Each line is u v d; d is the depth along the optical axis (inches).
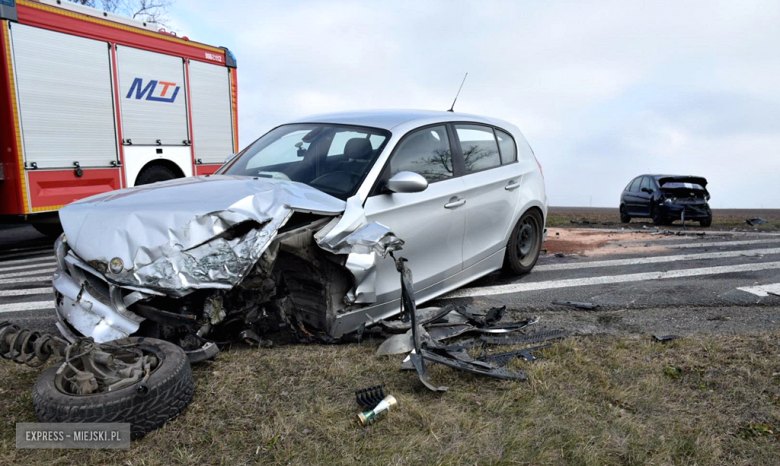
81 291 116.8
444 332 144.9
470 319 154.2
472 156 194.4
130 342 108.7
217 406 104.8
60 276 123.4
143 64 369.1
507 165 213.8
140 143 369.4
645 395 110.1
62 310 118.6
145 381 95.2
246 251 115.3
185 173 410.0
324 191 147.0
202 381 114.0
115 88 350.0
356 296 137.2
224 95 445.4
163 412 97.1
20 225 503.2
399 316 156.9
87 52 331.6
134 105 363.9
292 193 130.9
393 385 115.3
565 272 240.1
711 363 125.6
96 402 90.9
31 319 177.6
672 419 101.3
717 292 200.1
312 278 135.9
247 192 125.0
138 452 90.9
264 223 119.6
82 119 331.0
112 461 88.8
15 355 101.0
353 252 128.2
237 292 127.7
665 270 243.0
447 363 117.5
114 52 348.2
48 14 308.7
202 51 419.8
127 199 127.3
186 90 406.0
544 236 239.1
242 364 122.6
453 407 105.6
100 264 112.6
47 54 308.8
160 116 385.4
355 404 106.9
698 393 111.6
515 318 170.7
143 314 115.8
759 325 160.7
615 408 105.0
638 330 157.4
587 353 133.0
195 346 121.3
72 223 121.1
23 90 297.4
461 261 183.5
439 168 176.2
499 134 217.2
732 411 104.3
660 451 90.8
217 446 92.7
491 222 198.2
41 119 307.4
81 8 328.2
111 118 349.1
